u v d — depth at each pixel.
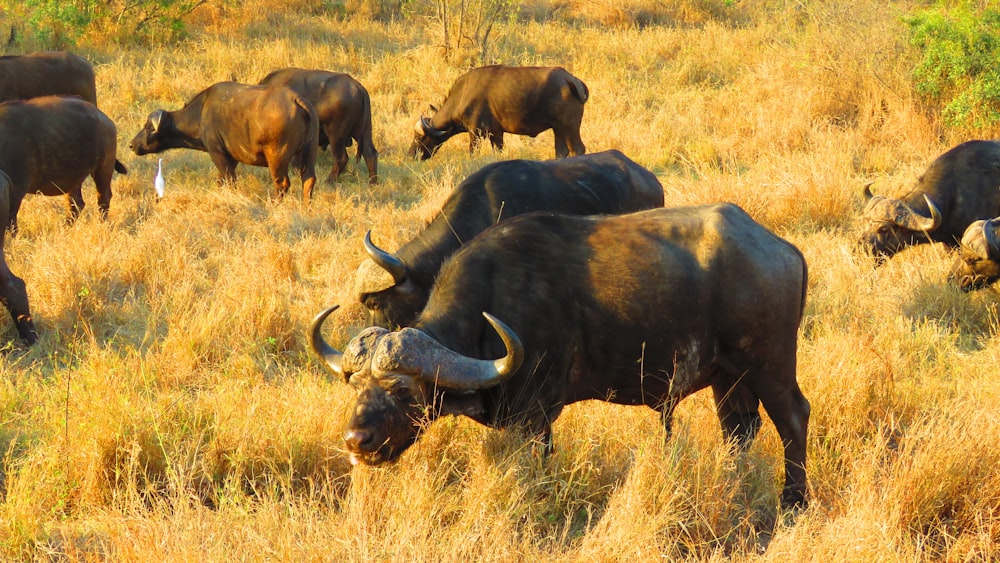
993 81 25.17
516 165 13.45
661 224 9.40
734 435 10.35
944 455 9.45
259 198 21.91
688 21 44.91
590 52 37.66
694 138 26.88
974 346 14.38
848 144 24.97
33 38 36.53
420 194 23.31
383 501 9.30
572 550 8.75
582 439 10.23
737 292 9.16
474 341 9.16
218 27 40.12
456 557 8.21
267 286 15.38
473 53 36.88
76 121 18.55
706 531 9.10
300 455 10.43
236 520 8.93
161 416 10.81
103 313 14.74
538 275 9.23
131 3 38.22
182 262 16.59
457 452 10.20
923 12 28.38
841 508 9.30
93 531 9.27
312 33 39.97
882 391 11.70
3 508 9.30
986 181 17.31
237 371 13.07
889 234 17.50
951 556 8.59
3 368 12.91
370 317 12.09
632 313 9.14
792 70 30.75
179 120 23.44
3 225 13.93
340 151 24.72
